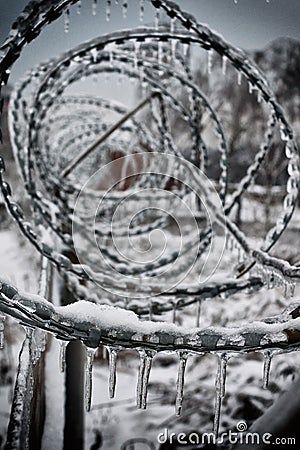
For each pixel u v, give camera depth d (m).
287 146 3.76
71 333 1.49
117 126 7.36
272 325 1.57
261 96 3.61
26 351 1.78
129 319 1.55
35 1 1.79
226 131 14.91
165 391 6.06
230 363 6.56
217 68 13.94
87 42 3.50
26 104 5.02
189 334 1.55
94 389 5.97
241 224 12.13
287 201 3.83
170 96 5.73
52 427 2.54
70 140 8.56
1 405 5.25
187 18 3.03
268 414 1.66
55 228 4.60
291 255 10.49
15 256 10.28
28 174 4.62
